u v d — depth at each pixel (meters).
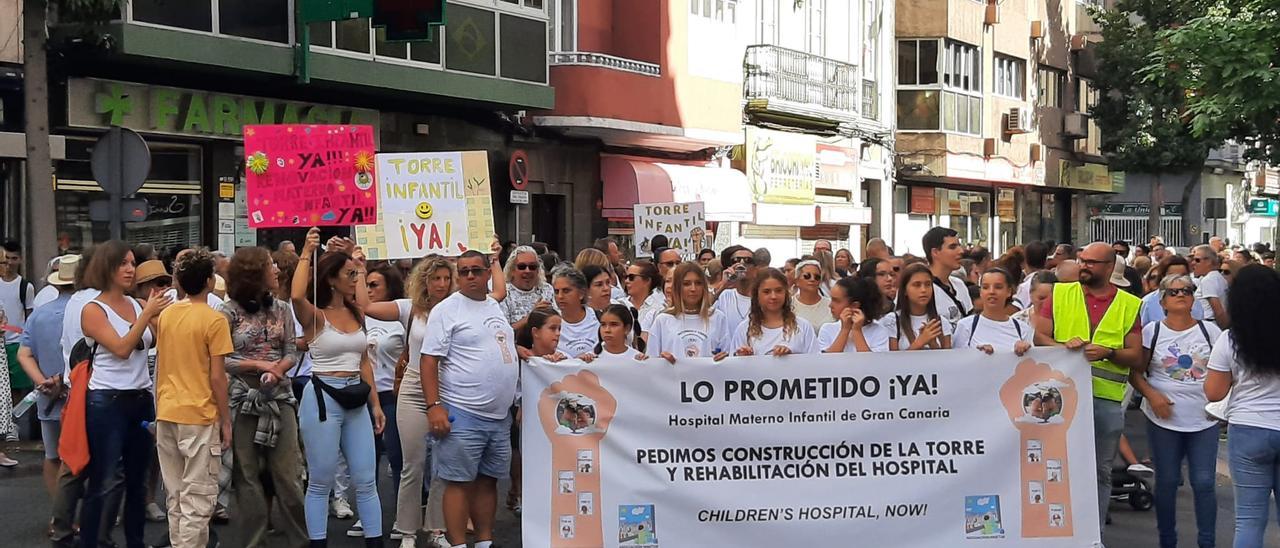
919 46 37.81
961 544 8.55
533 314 9.38
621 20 27.36
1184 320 9.23
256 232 21.28
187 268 8.62
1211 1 20.56
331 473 9.07
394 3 16.41
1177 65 18.98
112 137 13.60
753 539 8.50
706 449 8.50
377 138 22.84
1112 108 44.72
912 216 39.28
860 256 37.19
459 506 8.97
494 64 23.45
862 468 8.52
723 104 28.92
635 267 11.74
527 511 8.48
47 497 11.63
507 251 20.11
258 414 8.95
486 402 8.89
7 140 17.58
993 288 9.01
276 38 19.83
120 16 17.72
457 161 11.98
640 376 8.49
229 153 20.72
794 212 32.41
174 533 8.68
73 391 8.88
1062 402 8.56
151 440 9.15
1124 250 21.98
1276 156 20.55
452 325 8.87
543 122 25.50
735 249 14.04
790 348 9.32
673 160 29.47
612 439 8.49
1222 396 8.23
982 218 42.97
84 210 18.97
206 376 8.62
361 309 9.81
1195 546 10.21
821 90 33.53
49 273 11.43
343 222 10.48
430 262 9.62
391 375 10.55
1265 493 8.12
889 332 9.29
